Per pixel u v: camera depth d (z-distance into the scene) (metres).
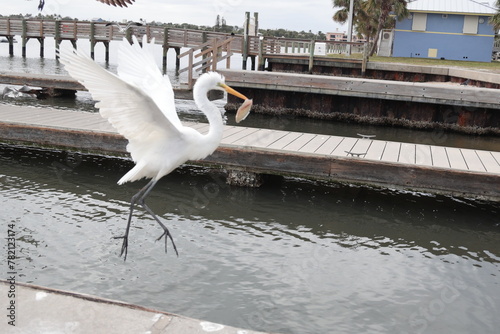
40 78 16.70
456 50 32.84
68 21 33.94
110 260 5.47
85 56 3.16
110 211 6.96
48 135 8.80
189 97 15.33
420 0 33.38
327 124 15.09
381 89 14.19
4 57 37.69
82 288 4.86
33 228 6.20
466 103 13.45
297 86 14.95
